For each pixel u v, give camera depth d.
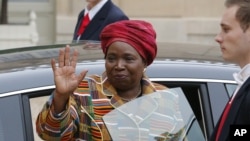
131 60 5.68
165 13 20.28
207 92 6.44
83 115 5.58
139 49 5.69
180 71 6.48
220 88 6.47
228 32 5.05
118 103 5.69
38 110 5.94
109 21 10.01
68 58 5.31
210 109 6.38
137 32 5.67
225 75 6.55
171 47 7.48
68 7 20.23
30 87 5.97
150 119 5.77
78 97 5.60
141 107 5.77
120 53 5.66
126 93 5.78
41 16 21.03
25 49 7.29
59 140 5.38
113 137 5.61
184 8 20.28
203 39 20.33
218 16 20.25
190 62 6.62
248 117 4.85
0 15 19.31
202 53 7.13
